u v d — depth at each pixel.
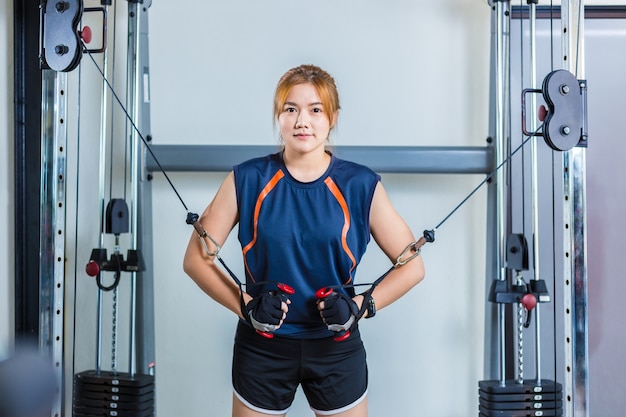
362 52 2.29
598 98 2.34
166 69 2.32
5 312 2.35
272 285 1.52
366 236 1.54
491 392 1.85
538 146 2.35
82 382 1.93
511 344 2.34
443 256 2.31
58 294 1.81
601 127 2.34
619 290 2.35
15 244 2.34
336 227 1.48
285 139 1.51
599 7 2.31
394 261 1.59
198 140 2.32
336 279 1.52
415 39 2.29
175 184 2.33
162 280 2.34
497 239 2.07
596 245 2.35
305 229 1.48
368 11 2.29
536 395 1.85
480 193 2.30
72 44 1.58
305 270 1.50
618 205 2.35
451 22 2.28
